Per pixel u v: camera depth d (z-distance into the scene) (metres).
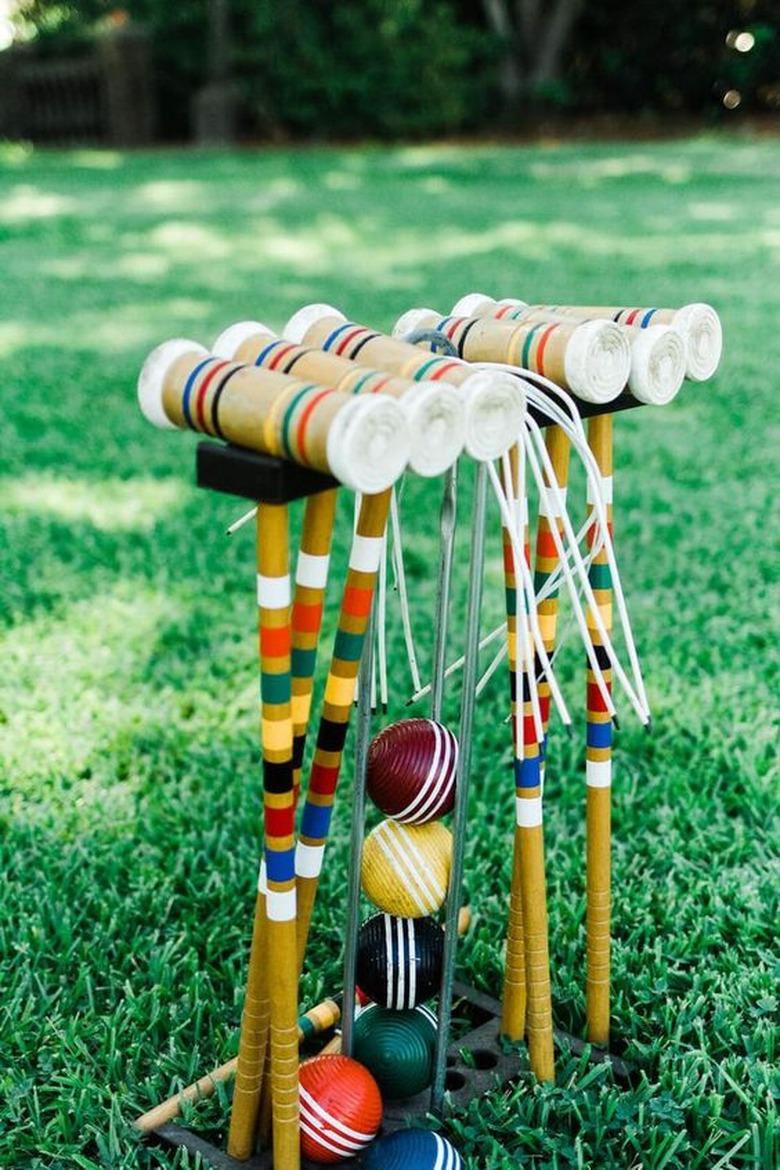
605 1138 2.22
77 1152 2.19
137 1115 2.29
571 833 3.12
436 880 2.15
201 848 3.03
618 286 8.82
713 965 2.60
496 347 2.05
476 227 11.69
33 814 3.14
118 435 6.04
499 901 2.83
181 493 5.33
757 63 19.39
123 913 2.77
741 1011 2.47
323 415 1.66
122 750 3.41
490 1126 2.21
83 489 5.36
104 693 3.71
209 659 3.90
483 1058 2.40
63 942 2.68
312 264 10.02
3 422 6.19
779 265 9.59
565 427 1.99
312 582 1.93
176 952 2.69
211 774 3.30
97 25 20.12
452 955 2.15
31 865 2.96
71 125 19.91
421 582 4.46
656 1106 2.21
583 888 2.89
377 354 1.91
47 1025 2.44
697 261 9.76
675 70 19.86
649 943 2.70
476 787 3.26
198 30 19.50
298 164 16.81
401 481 2.06
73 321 8.23
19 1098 2.29
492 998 2.54
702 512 5.03
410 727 2.17
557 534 2.05
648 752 3.41
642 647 3.94
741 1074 2.32
